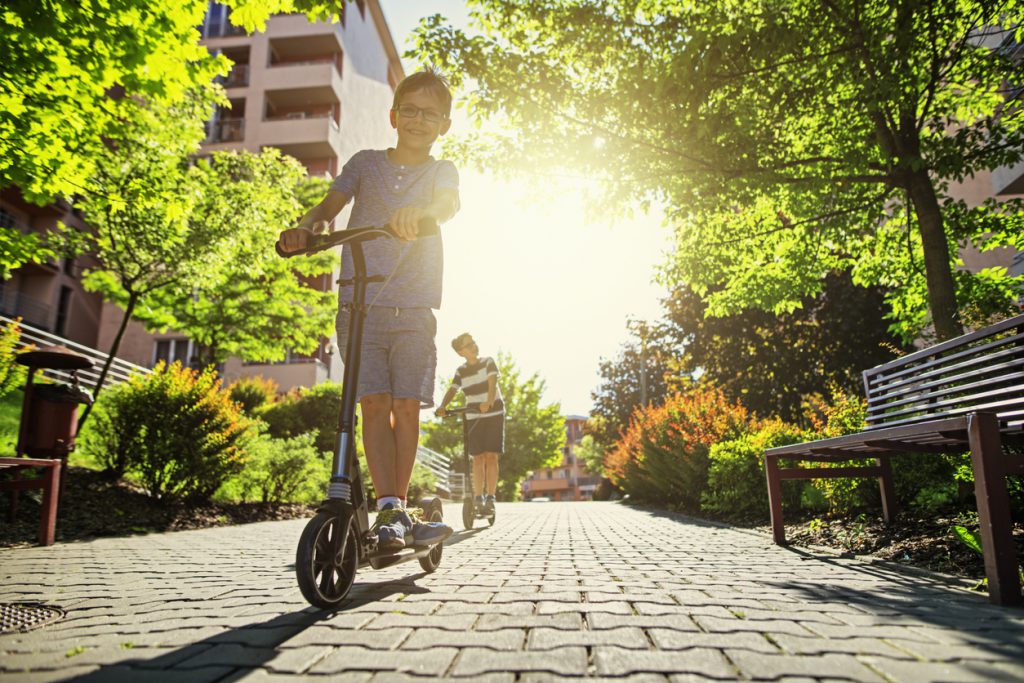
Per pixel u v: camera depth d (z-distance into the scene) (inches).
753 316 693.9
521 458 1395.2
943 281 295.3
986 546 101.1
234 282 674.2
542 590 111.5
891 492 204.1
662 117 299.7
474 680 61.3
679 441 410.0
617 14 313.3
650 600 101.4
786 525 251.3
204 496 326.6
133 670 65.8
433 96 116.0
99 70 225.3
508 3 330.0
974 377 178.1
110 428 313.7
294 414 653.3
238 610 97.8
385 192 114.5
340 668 65.4
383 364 107.2
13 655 72.9
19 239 270.2
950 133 430.3
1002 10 277.9
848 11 260.1
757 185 313.6
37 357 263.4
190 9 220.1
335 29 1213.1
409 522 103.7
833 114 340.8
